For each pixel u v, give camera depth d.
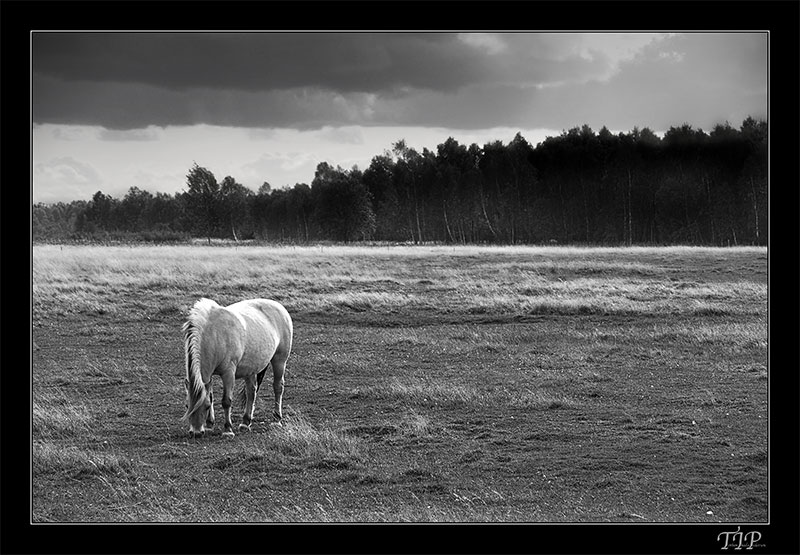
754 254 45.59
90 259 36.38
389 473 10.21
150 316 23.62
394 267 38.44
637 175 81.19
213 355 11.62
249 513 8.85
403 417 12.88
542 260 42.66
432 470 10.34
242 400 12.91
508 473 10.25
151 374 16.34
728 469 10.45
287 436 11.40
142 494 9.39
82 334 20.92
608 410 13.51
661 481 10.01
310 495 9.42
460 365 17.56
